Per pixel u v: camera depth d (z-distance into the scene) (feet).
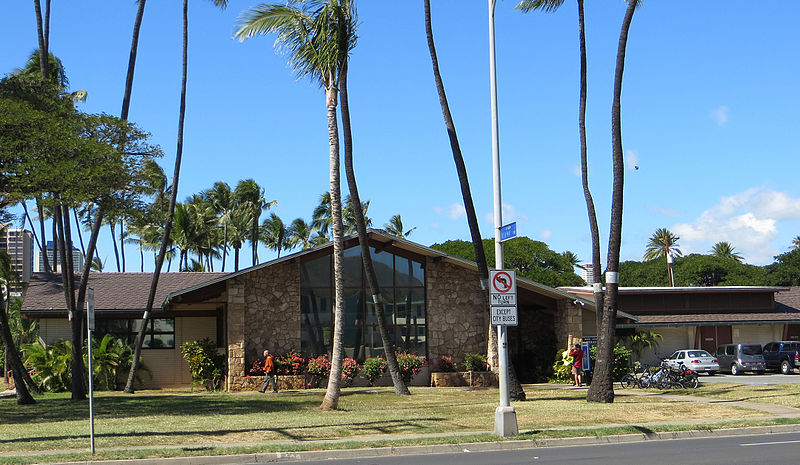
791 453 44.47
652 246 336.70
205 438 50.88
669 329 140.26
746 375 130.82
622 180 76.33
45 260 153.07
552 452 47.34
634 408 68.90
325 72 69.21
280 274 106.73
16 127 68.39
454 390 98.12
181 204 206.59
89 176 70.33
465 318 111.86
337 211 71.72
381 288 109.70
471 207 80.43
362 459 45.39
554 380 114.11
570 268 260.01
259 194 245.86
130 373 100.68
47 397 92.79
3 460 42.06
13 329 144.77
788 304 152.46
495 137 56.65
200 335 114.62
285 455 45.39
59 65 128.26
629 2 74.64
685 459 42.60
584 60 81.61
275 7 67.15
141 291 118.32
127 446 47.39
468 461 43.50
